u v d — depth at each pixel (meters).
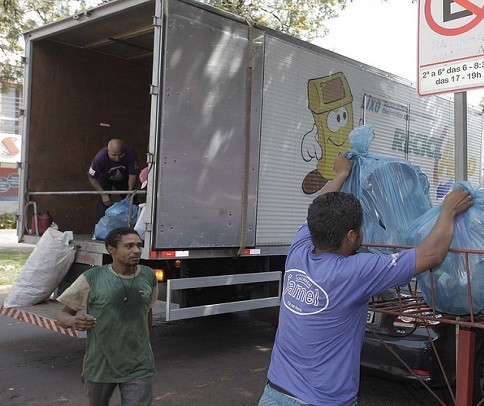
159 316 8.20
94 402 3.35
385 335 4.44
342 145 7.24
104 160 7.16
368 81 7.69
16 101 24.03
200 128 5.54
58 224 7.32
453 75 3.09
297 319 2.23
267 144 6.25
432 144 9.19
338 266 2.18
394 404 4.88
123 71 8.03
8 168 25.30
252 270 6.53
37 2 14.59
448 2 3.10
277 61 6.33
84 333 4.93
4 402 4.74
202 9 5.52
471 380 2.75
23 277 5.65
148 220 5.17
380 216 2.87
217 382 5.41
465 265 2.51
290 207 6.54
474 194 2.49
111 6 5.86
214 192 5.69
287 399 2.19
